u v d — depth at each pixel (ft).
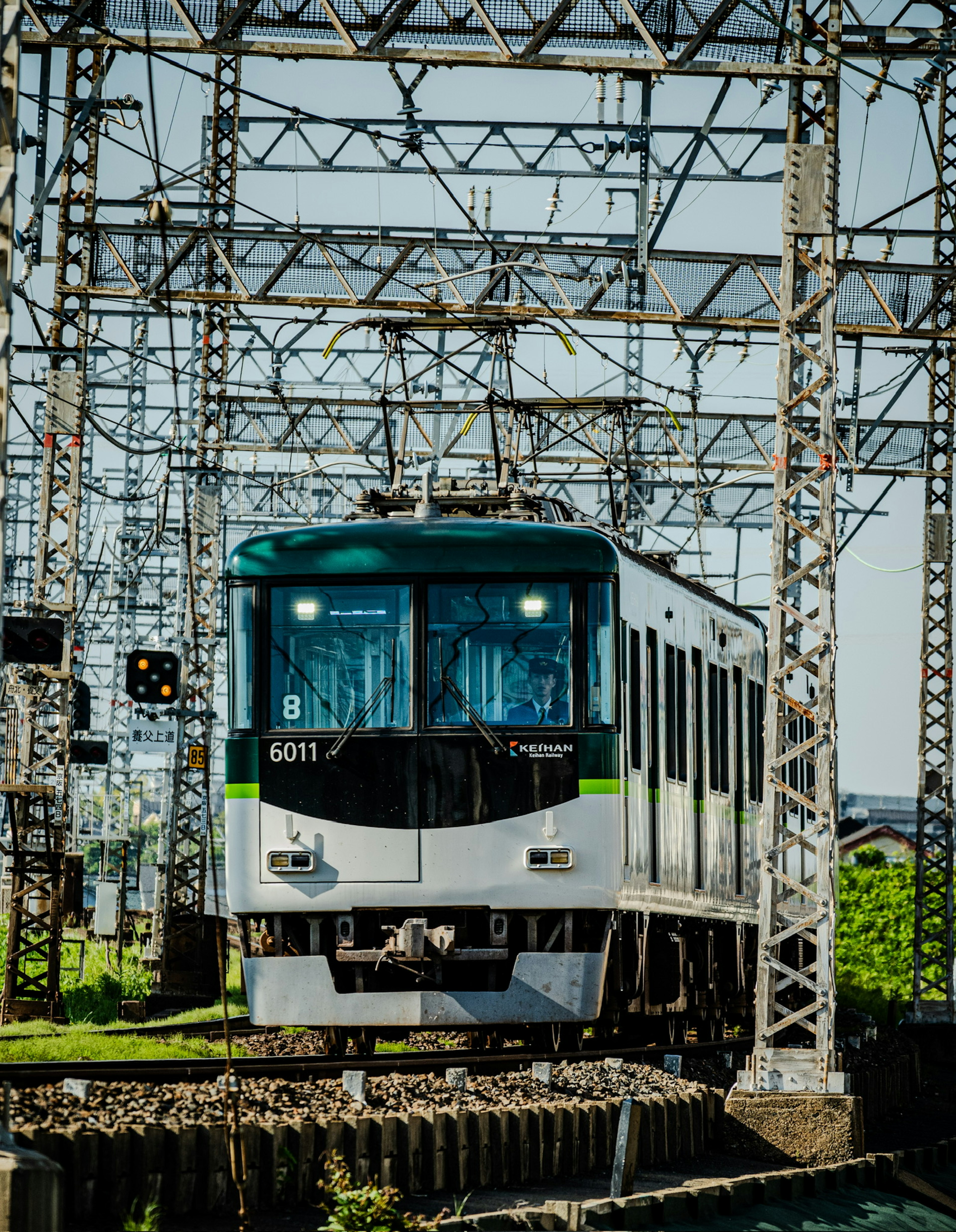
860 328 264.52
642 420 341.00
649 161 276.00
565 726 157.58
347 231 312.09
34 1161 80.18
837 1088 148.87
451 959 156.35
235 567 161.48
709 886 197.57
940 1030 328.70
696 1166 142.51
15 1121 93.25
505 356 217.77
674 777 182.19
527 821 156.25
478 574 158.92
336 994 157.17
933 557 333.21
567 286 265.75
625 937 168.25
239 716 159.94
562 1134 127.65
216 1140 98.43
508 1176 120.47
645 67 173.58
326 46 176.14
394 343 213.87
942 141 303.89
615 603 159.12
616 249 262.47
